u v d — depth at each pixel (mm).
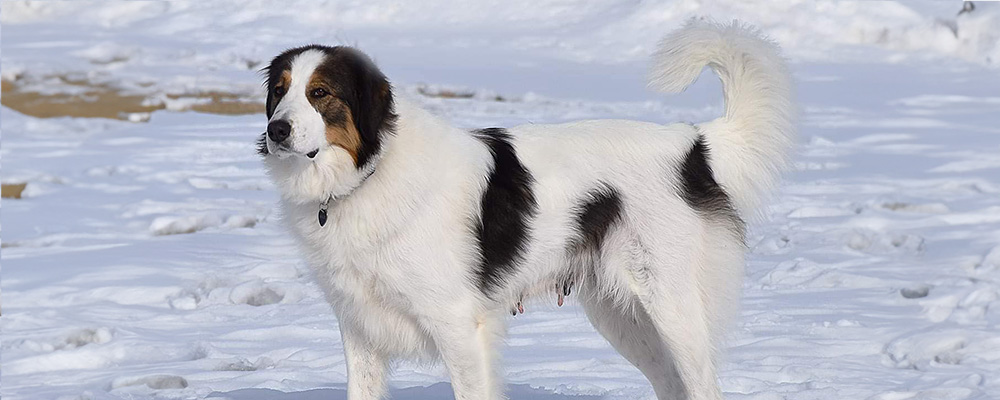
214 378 6457
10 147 14445
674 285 5391
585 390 6027
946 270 8656
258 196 11773
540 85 18469
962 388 5844
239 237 10164
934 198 11172
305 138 4781
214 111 17094
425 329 5098
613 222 5402
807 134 14758
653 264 5379
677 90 5820
